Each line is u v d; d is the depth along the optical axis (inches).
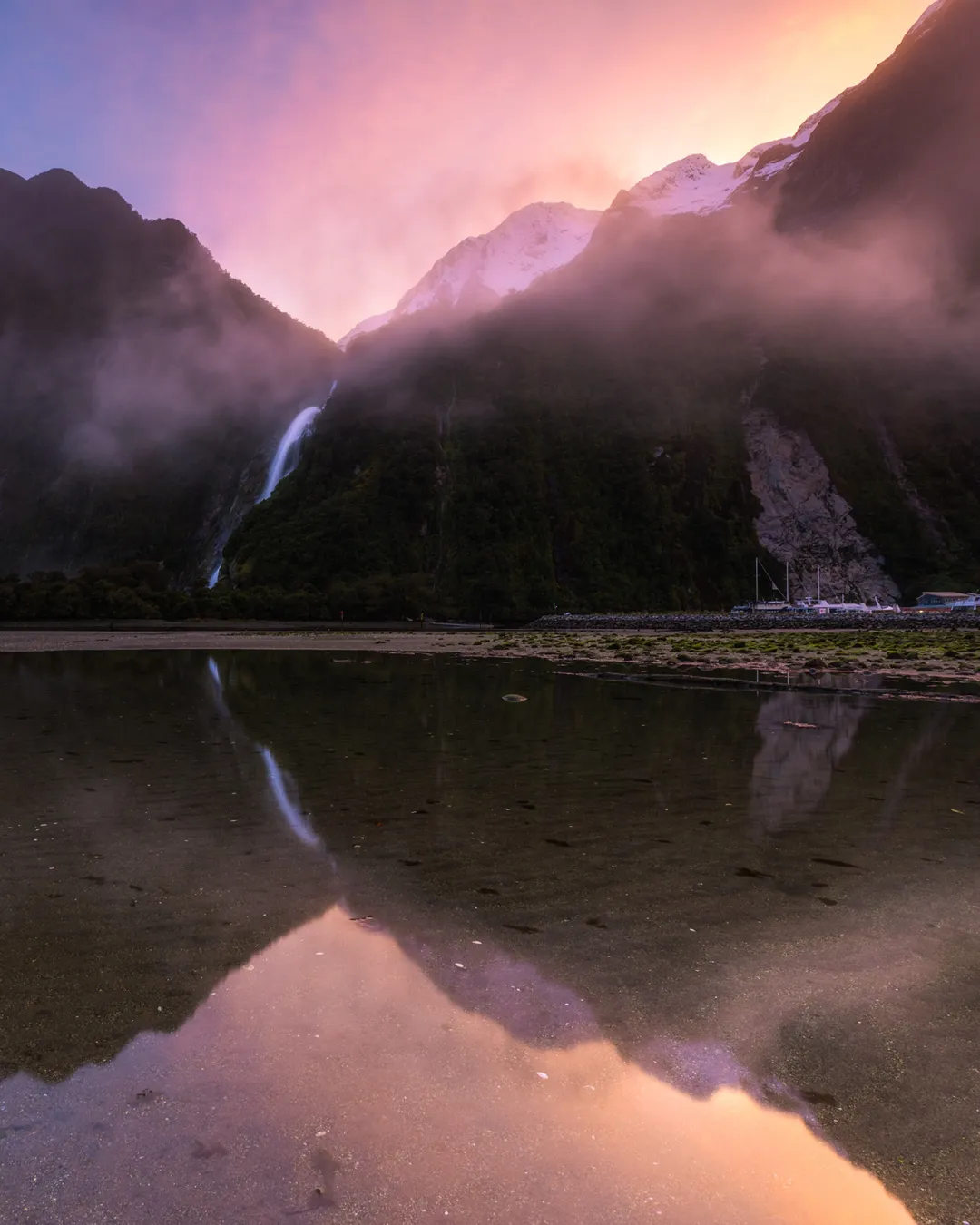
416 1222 75.9
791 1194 80.7
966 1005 121.5
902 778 303.7
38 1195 80.3
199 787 283.0
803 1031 113.6
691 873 187.3
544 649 1462.8
